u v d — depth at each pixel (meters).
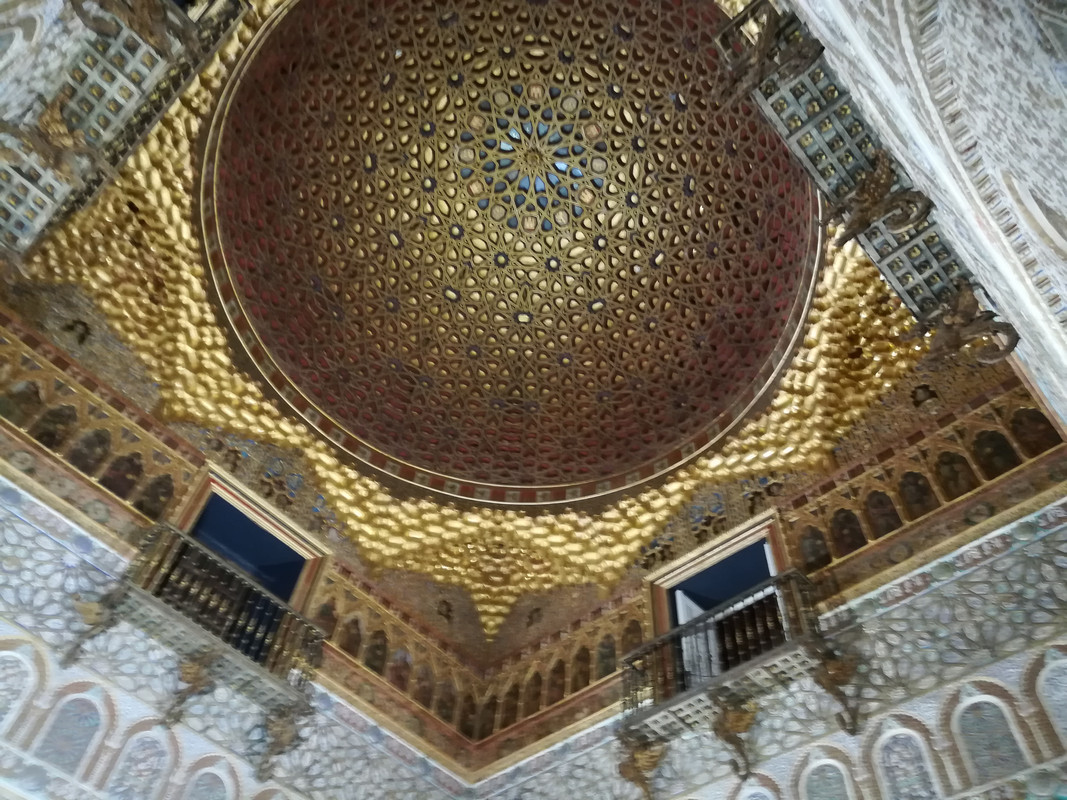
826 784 5.93
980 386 7.17
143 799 6.12
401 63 9.38
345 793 7.14
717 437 8.80
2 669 5.85
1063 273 3.79
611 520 9.11
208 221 8.41
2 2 5.14
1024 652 5.58
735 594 7.65
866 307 7.90
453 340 10.27
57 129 6.43
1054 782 5.02
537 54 9.45
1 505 6.18
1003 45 3.88
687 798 6.50
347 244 9.80
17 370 6.90
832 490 7.62
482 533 9.41
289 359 9.09
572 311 10.27
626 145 9.67
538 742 7.70
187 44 6.47
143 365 7.93
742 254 9.20
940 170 4.10
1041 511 5.99
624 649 7.96
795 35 5.66
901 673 6.00
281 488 8.46
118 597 6.20
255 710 6.79
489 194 10.17
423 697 8.21
